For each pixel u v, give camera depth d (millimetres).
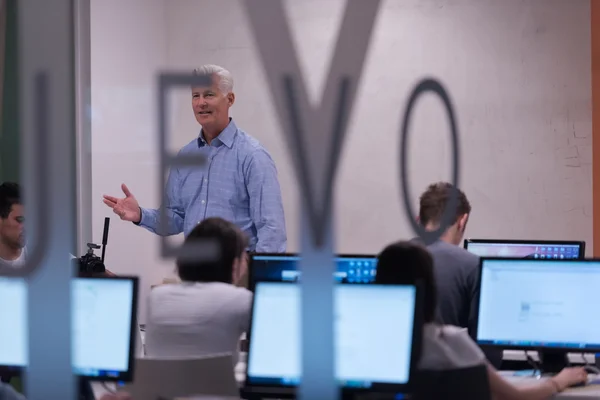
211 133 6133
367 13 2682
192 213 6113
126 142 8281
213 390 3600
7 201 5266
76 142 7848
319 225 2660
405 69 8508
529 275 4285
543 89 8281
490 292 4312
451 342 3469
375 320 3436
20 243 5348
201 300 4102
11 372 3764
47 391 2805
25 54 2797
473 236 8391
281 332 3600
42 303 2803
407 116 4133
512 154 8328
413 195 8414
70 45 2859
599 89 8156
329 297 2672
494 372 3648
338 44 2682
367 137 8562
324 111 2664
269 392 3568
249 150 6094
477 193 8383
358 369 3414
